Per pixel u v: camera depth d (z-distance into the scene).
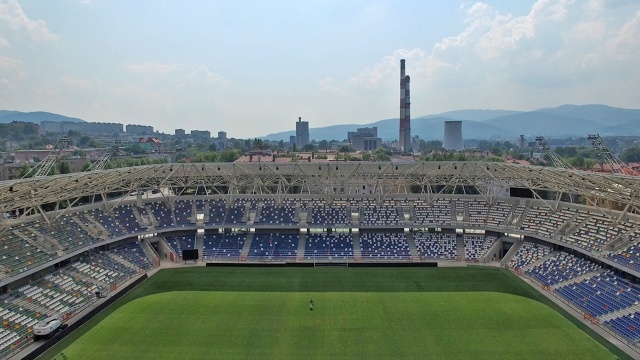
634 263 61.91
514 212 91.69
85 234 78.00
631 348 49.59
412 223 93.38
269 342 51.59
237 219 95.88
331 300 65.69
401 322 57.31
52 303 60.28
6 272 58.66
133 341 51.84
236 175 94.31
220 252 89.25
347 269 82.38
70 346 50.66
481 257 86.38
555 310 61.22
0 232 66.00
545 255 79.69
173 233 93.50
